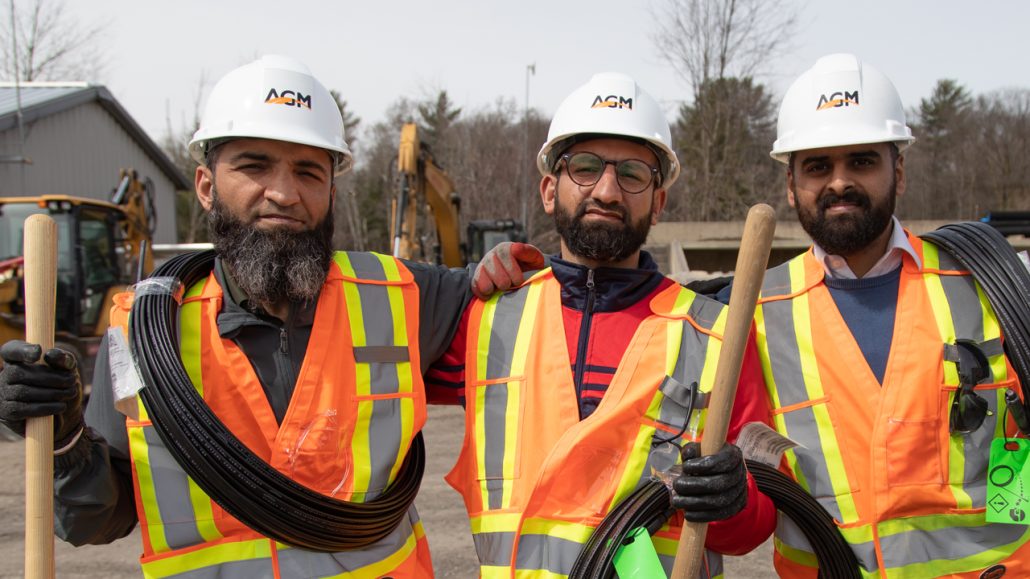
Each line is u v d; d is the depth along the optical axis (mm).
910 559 2023
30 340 1595
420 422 2002
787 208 28734
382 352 1981
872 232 2152
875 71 2268
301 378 1864
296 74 1966
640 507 1856
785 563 2225
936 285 2154
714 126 28984
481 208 35156
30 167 18469
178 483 1792
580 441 1904
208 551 1805
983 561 2035
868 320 2170
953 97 53062
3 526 5023
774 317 2225
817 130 2199
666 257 17891
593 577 1813
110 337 1774
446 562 4371
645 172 2100
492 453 2027
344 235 42812
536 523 1930
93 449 1740
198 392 1745
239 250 1867
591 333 2074
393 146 45750
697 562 1618
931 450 2039
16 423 1604
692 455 1613
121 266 8961
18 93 17672
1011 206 43844
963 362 2057
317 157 1938
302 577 1799
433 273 2232
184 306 1893
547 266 2229
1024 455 2018
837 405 2104
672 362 2008
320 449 1832
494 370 2084
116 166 22047
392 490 1943
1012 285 2039
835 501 2082
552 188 2279
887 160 2191
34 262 1594
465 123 38000
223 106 1928
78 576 4266
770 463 1867
